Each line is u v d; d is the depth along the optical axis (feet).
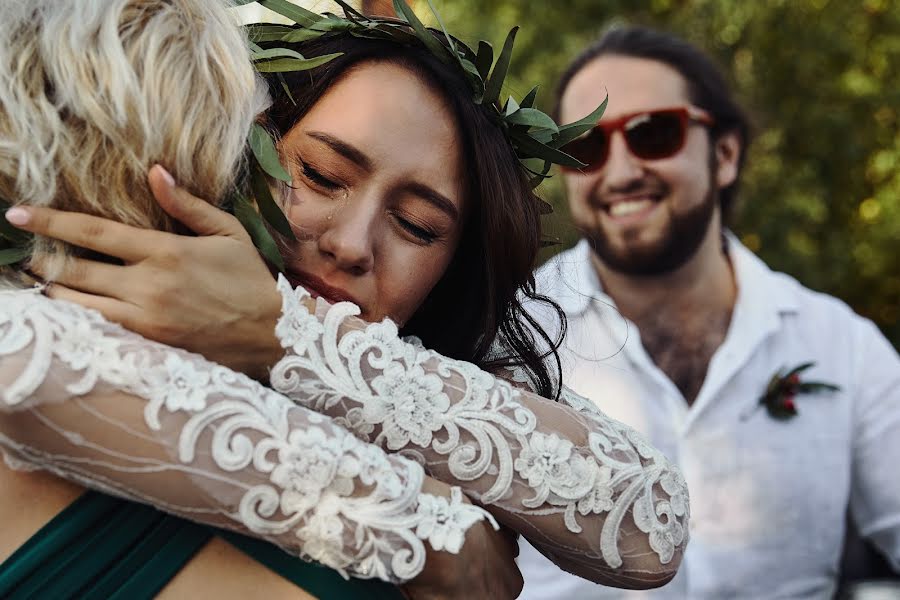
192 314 4.21
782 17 22.80
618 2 22.72
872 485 10.19
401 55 5.17
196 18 4.48
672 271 10.22
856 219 23.84
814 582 9.84
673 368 10.19
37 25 4.25
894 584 11.76
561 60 21.77
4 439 3.97
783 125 22.82
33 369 3.84
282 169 4.60
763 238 22.66
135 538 4.26
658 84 10.39
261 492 4.06
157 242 4.17
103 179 4.22
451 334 5.92
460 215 5.32
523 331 5.95
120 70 4.15
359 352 4.59
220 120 4.42
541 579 9.53
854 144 23.09
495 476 4.73
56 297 4.16
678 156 10.16
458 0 22.47
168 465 3.96
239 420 4.05
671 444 10.00
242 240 4.39
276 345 4.43
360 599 4.40
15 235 4.24
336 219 4.91
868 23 23.58
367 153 4.92
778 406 9.95
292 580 4.37
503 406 4.83
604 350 10.25
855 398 10.14
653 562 5.02
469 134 5.27
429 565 4.37
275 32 5.19
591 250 10.48
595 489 4.89
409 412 4.63
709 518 9.79
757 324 10.07
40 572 4.14
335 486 4.16
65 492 4.22
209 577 4.33
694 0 22.74
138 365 3.98
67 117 4.20
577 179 10.41
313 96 5.03
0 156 4.13
